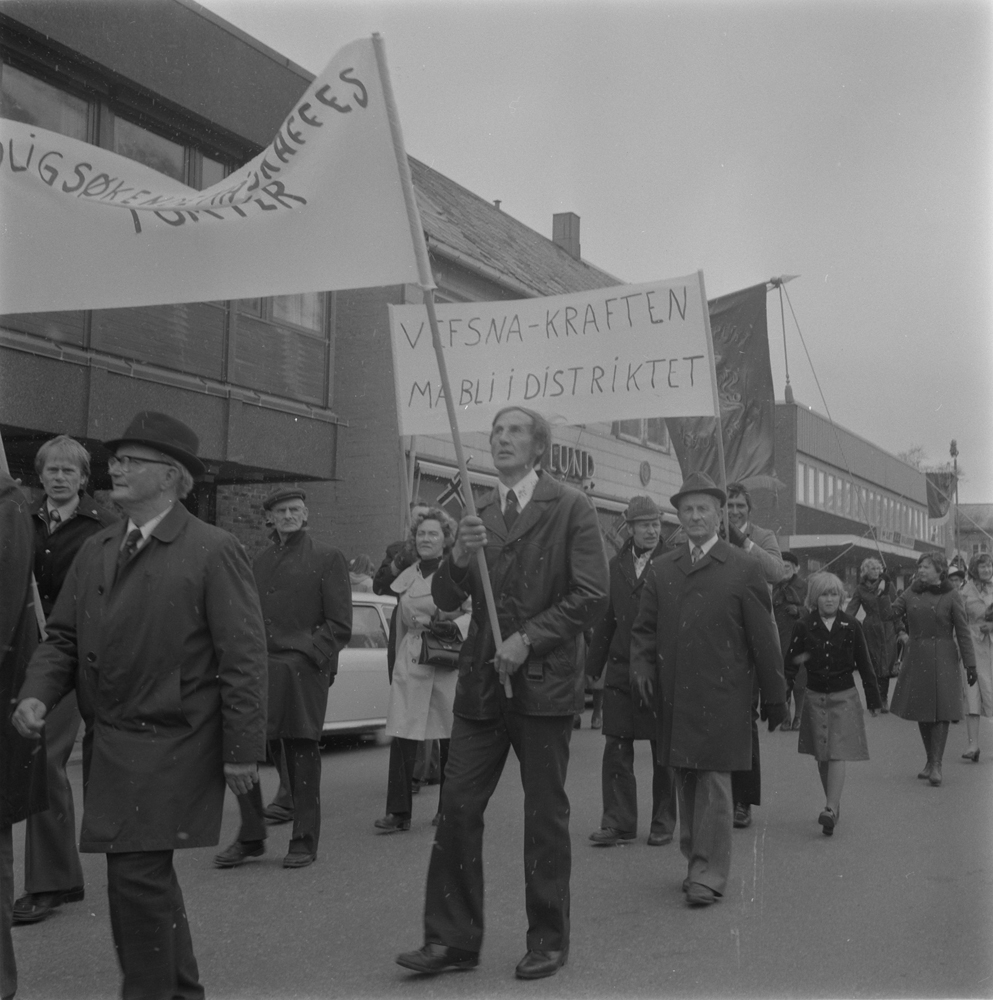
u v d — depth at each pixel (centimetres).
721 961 444
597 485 2305
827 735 701
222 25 1317
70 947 464
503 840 670
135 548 367
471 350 849
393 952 458
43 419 1119
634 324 815
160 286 474
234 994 409
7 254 480
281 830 705
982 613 1083
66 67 1159
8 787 372
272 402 1412
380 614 1109
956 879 574
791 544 2855
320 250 461
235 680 359
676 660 551
